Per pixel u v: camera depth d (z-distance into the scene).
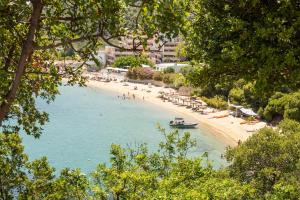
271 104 98.50
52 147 75.44
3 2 11.29
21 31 14.20
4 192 17.89
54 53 17.02
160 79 175.12
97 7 11.91
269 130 41.84
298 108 88.69
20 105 17.56
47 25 13.55
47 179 19.59
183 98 140.12
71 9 12.73
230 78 14.09
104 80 189.62
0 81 12.52
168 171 22.36
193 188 18.22
